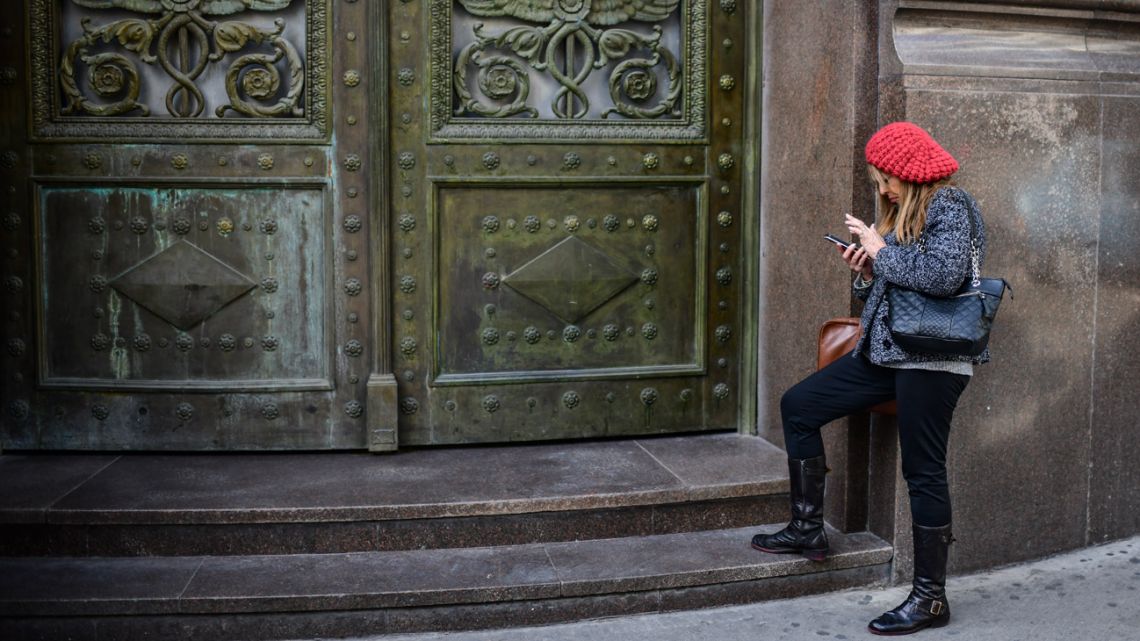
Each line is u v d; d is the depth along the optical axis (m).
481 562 3.79
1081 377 4.18
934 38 3.94
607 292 4.58
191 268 4.33
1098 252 4.14
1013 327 4.03
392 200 4.38
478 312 4.50
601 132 4.50
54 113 4.25
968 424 4.02
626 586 3.66
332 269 4.37
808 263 4.25
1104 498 4.32
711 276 4.66
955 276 3.23
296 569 3.71
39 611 3.42
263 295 4.39
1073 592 3.92
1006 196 3.96
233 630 3.50
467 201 4.44
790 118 4.38
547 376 4.55
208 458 4.39
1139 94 4.13
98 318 4.35
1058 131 4.00
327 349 4.41
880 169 3.39
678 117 4.59
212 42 4.28
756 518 4.17
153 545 3.81
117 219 4.30
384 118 4.30
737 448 4.56
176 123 4.28
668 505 4.08
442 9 4.31
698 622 3.66
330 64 4.29
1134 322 4.25
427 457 4.43
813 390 3.67
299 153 4.32
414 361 4.47
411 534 3.89
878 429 4.03
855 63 3.89
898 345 3.39
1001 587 3.98
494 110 4.43
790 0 4.36
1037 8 3.98
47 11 4.19
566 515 3.99
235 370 4.41
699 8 4.52
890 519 3.98
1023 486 4.14
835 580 3.93
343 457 4.42
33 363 4.33
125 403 4.37
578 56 4.50
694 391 4.69
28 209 4.26
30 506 3.77
